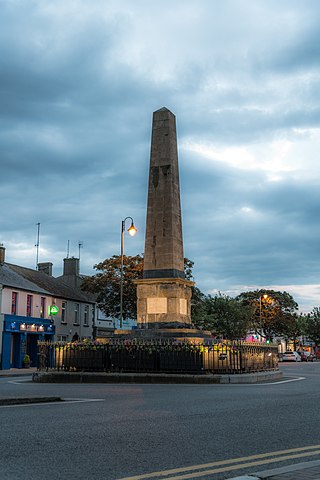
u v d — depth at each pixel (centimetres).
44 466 607
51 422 938
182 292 2733
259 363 2533
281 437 798
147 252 2750
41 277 5266
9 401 1253
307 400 1347
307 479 532
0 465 612
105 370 2380
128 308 5069
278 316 8438
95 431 841
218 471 588
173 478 556
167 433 826
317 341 9819
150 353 2327
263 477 540
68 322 5209
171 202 2756
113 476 565
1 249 4791
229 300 7425
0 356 4116
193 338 2494
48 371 2430
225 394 1551
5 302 4228
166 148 2814
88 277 5162
